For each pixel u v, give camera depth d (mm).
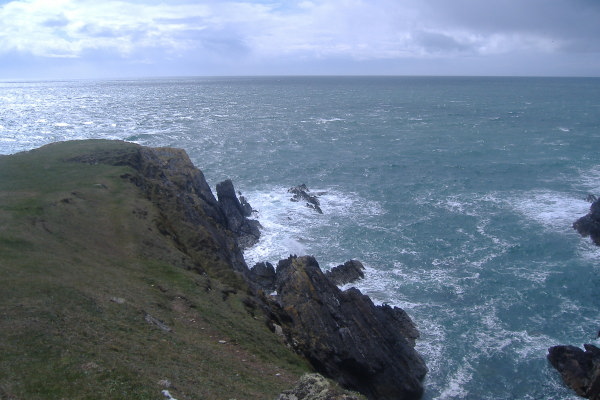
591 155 81062
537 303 36812
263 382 18969
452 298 37562
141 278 27000
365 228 50719
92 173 44719
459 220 52719
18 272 23078
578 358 29156
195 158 81062
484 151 86000
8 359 15773
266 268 39750
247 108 167250
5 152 82500
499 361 30562
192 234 38000
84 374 15617
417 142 96500
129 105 179875
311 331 29250
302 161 79688
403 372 28703
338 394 15172
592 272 41000
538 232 49156
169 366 17859
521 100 197250
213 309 25516
